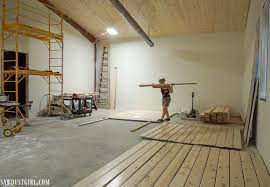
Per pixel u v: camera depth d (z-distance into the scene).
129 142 4.25
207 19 7.71
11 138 4.47
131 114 8.14
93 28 9.51
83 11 8.21
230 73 8.49
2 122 5.10
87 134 4.91
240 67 8.35
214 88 8.71
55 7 7.96
